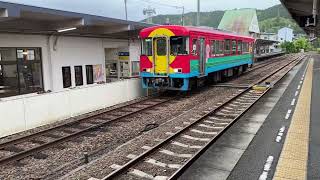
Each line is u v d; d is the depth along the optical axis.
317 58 65.88
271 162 7.23
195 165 7.18
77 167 7.71
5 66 15.70
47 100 11.91
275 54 70.75
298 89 18.59
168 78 17.02
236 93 17.69
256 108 13.23
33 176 7.30
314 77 25.83
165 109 14.15
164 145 8.74
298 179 6.27
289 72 31.36
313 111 12.27
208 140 9.11
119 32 20.25
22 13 12.62
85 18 14.99
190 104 15.21
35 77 17.41
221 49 21.22
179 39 16.41
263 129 9.93
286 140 8.61
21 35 16.12
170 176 6.62
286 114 11.91
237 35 25.06
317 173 6.57
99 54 21.50
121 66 23.91
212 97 16.92
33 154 8.60
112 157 8.05
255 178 6.46
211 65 19.56
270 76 26.69
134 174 6.93
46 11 12.80
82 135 10.25
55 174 7.34
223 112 12.80
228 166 7.09
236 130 9.89
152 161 7.61
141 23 19.62
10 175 7.36
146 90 18.36
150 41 17.17
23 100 11.01
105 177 6.52
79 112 13.41
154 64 17.12
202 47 18.12
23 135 10.55
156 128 10.69
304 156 7.45
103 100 14.72
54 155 8.58
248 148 8.20
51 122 12.10
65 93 12.69
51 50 17.80
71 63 19.22
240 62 26.12
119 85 15.82
